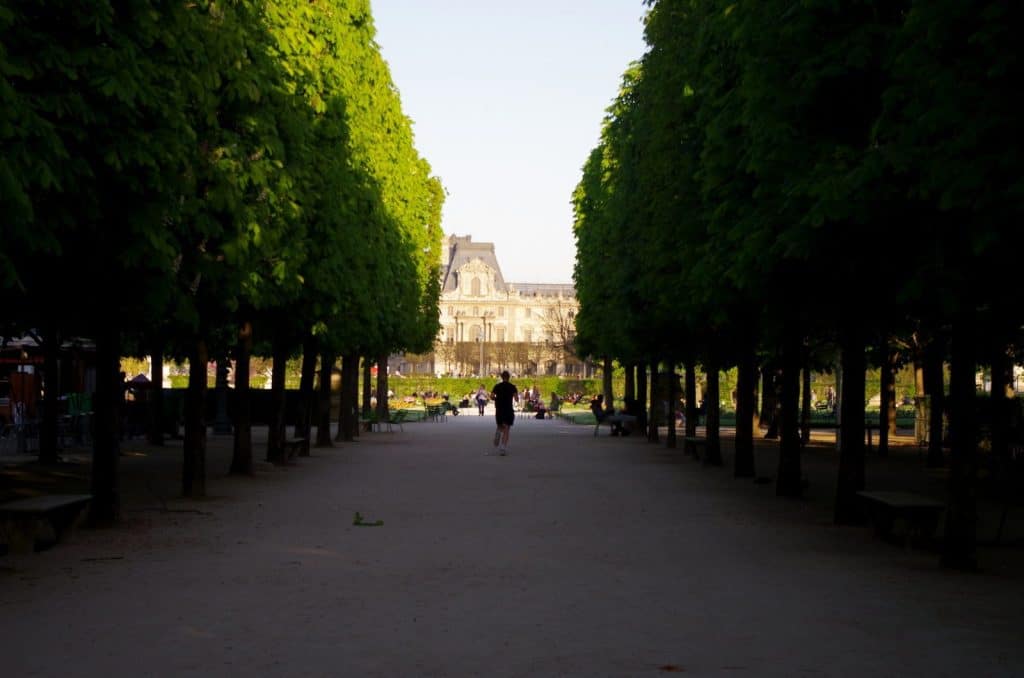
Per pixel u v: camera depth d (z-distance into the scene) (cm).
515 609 909
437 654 750
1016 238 941
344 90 2489
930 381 3020
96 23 1109
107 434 1464
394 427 5475
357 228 2308
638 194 2622
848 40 1203
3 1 1008
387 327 3409
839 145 1195
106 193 1216
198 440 1858
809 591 999
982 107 912
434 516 1614
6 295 1308
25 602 935
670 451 3475
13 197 892
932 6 940
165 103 1239
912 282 1066
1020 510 1761
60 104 1077
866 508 1555
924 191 964
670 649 767
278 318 2289
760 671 707
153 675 694
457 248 18838
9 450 3180
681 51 2025
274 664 722
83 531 1418
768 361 3441
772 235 1280
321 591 991
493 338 18300
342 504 1780
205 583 1030
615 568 1131
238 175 1590
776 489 1953
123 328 1477
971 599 962
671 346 2856
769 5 1280
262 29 1745
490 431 5078
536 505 1781
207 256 1602
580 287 5241
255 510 1680
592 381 10900
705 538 1375
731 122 1461
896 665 724
